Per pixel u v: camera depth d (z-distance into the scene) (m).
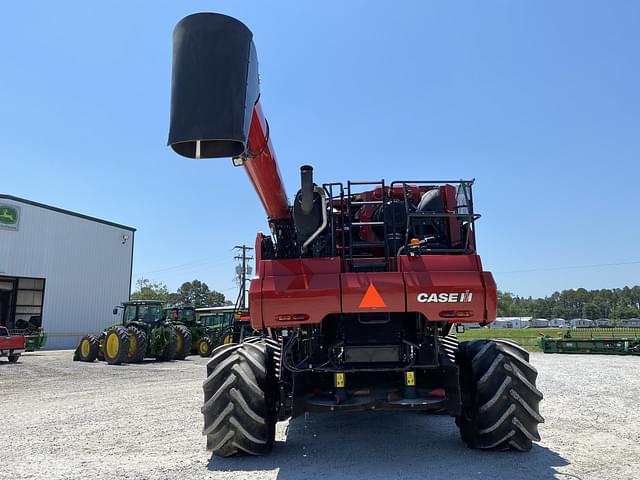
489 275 4.29
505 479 3.73
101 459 4.56
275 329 4.87
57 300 31.00
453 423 6.11
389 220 4.89
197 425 6.21
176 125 3.28
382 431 5.65
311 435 5.49
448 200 5.07
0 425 6.34
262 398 4.38
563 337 26.95
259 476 3.92
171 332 18.44
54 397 9.07
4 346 17.44
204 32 3.39
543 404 7.49
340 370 4.34
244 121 3.37
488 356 4.53
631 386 9.85
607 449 4.66
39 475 4.05
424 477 3.80
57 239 31.27
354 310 4.17
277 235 5.79
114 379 12.20
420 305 4.17
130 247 36.81
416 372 4.47
